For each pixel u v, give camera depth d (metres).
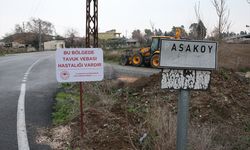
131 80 11.81
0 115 7.29
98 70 5.68
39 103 8.51
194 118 7.20
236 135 6.36
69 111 7.42
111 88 10.05
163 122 5.29
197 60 3.92
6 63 23.55
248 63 24.25
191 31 17.02
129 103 8.00
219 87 9.37
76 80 5.59
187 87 3.98
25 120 6.94
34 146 5.52
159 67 3.83
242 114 7.95
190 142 4.95
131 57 23.92
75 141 5.67
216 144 5.58
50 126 6.56
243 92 9.60
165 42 3.81
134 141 5.61
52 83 12.25
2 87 11.16
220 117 7.48
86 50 5.59
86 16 13.95
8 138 5.85
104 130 6.02
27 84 11.97
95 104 7.71
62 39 94.44
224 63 23.62
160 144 5.00
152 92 8.91
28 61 26.53
